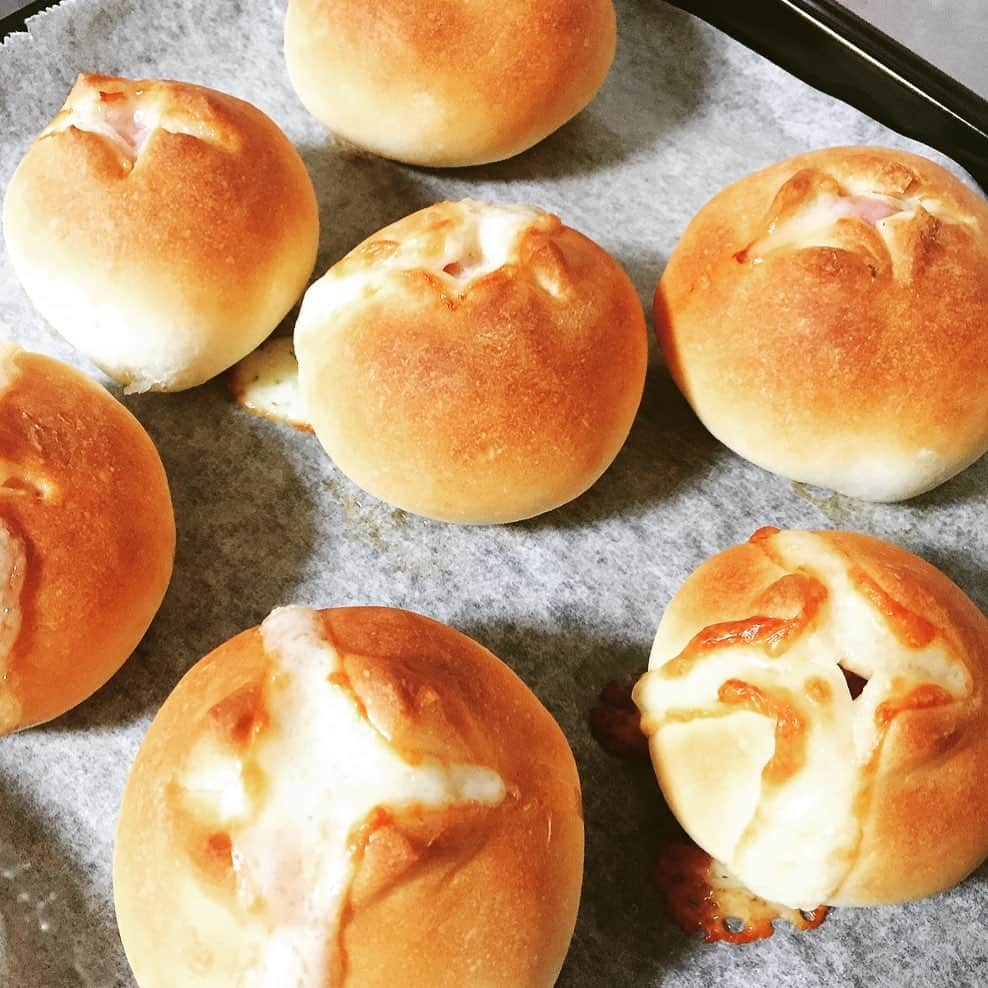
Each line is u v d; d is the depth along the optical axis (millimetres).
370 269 259
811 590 218
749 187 281
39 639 225
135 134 275
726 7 348
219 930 189
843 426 253
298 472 278
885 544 239
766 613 219
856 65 337
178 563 265
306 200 287
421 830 189
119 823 211
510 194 322
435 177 322
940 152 316
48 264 262
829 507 278
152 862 197
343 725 198
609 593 267
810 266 253
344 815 191
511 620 263
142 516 242
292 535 271
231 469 278
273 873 188
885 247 256
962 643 217
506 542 272
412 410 247
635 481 281
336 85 298
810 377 252
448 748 198
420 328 249
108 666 237
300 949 186
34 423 237
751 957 229
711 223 279
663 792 232
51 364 254
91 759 243
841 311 250
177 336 263
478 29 291
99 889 231
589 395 253
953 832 210
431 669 209
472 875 194
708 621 228
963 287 253
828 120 333
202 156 265
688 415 290
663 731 229
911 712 206
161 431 281
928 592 221
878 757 205
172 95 272
